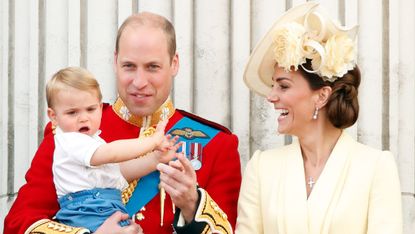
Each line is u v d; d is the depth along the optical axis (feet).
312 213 20.35
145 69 21.35
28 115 26.48
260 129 25.67
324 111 21.25
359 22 25.31
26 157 26.48
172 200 20.67
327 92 20.99
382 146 25.25
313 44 20.54
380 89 25.20
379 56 25.20
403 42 25.29
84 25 26.05
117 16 25.99
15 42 26.63
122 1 25.82
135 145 19.95
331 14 25.25
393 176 20.63
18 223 20.63
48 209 21.12
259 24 25.70
